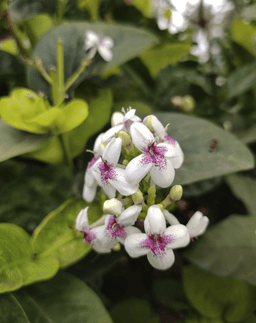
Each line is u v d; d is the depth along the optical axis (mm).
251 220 146
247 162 119
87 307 112
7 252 112
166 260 91
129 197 104
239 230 141
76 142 152
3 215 133
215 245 137
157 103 222
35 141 129
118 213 93
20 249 117
